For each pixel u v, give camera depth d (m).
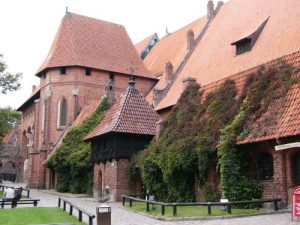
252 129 21.89
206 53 39.31
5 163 80.19
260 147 21.75
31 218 19.44
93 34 57.56
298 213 16.59
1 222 17.98
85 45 55.88
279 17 30.67
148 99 47.50
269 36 29.77
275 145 20.66
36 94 62.00
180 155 25.48
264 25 31.88
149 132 32.47
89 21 58.66
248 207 21.34
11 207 25.66
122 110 32.97
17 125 88.31
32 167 55.19
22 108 74.31
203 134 24.95
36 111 59.03
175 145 26.75
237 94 25.19
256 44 30.70
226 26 39.62
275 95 22.08
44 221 18.39
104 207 15.80
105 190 33.25
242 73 26.22
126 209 24.45
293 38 26.47
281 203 20.17
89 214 16.61
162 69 55.31
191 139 25.50
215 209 21.27
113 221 18.55
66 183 44.69
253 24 33.69
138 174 31.75
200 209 21.69
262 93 22.98
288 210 19.53
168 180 26.97
